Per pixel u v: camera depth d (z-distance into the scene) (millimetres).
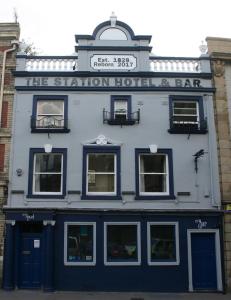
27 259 16000
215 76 17812
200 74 17719
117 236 16344
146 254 16078
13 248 15844
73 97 17375
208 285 15977
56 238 16062
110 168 16953
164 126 17234
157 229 16469
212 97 17656
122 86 17453
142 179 16922
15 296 14445
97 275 15859
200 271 16125
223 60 18047
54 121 17125
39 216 15945
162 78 17688
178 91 17594
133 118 17188
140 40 18141
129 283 15844
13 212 16000
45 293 15164
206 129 17219
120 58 17875
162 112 17359
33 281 15812
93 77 17578
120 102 17500
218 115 17406
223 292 15695
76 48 17797
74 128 17047
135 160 16844
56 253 15945
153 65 18016
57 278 15766
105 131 17078
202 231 16312
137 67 17812
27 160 16703
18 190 16328
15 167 16609
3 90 17344
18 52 17812
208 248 16344
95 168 16938
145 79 17656
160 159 17188
